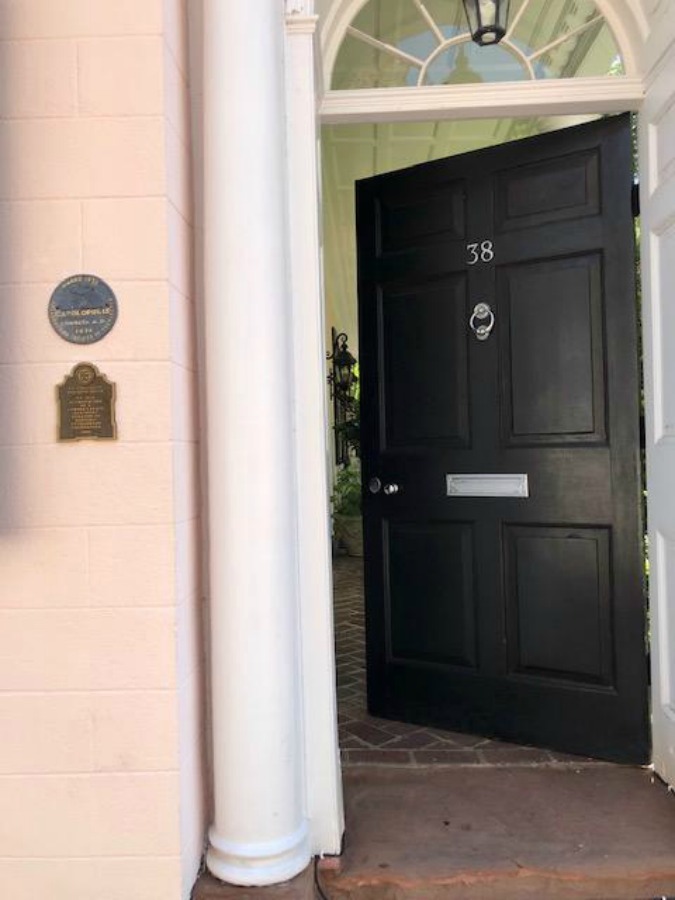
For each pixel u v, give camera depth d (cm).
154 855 175
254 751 185
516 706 273
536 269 271
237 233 188
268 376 189
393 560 299
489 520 278
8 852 176
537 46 272
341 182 464
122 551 176
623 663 255
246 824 184
